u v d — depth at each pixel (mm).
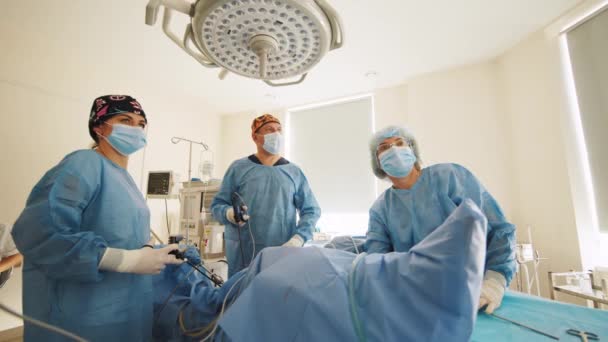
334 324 500
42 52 2342
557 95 2123
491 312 857
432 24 2248
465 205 500
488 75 2689
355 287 547
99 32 2322
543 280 2184
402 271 520
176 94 3395
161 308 1031
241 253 1480
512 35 2363
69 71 2504
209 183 2480
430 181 1257
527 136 2363
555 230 2133
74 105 2514
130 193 966
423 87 2936
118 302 857
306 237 1514
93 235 789
